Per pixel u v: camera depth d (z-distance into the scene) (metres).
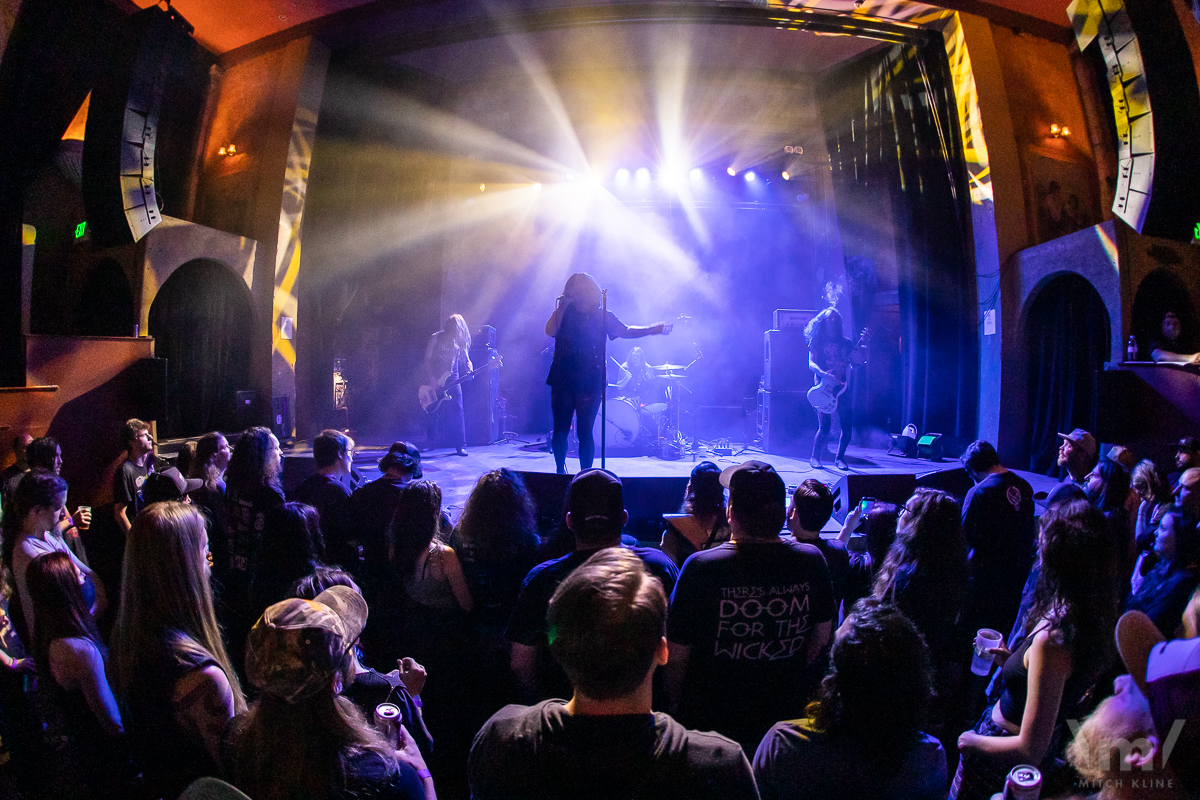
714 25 8.32
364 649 2.79
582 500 2.18
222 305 8.35
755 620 1.97
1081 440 4.01
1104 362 6.93
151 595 1.76
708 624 1.98
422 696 2.68
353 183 9.50
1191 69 5.62
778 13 7.91
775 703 2.02
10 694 2.55
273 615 1.28
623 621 1.13
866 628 1.41
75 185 7.75
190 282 8.25
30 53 6.30
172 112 8.40
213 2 7.72
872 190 9.44
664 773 1.11
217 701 1.70
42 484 2.86
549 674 2.21
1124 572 3.30
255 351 8.40
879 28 8.15
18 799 2.37
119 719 2.05
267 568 2.52
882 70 8.99
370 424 10.59
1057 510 1.97
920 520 2.56
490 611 2.80
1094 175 8.08
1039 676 1.76
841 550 2.81
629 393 8.23
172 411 8.18
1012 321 7.73
